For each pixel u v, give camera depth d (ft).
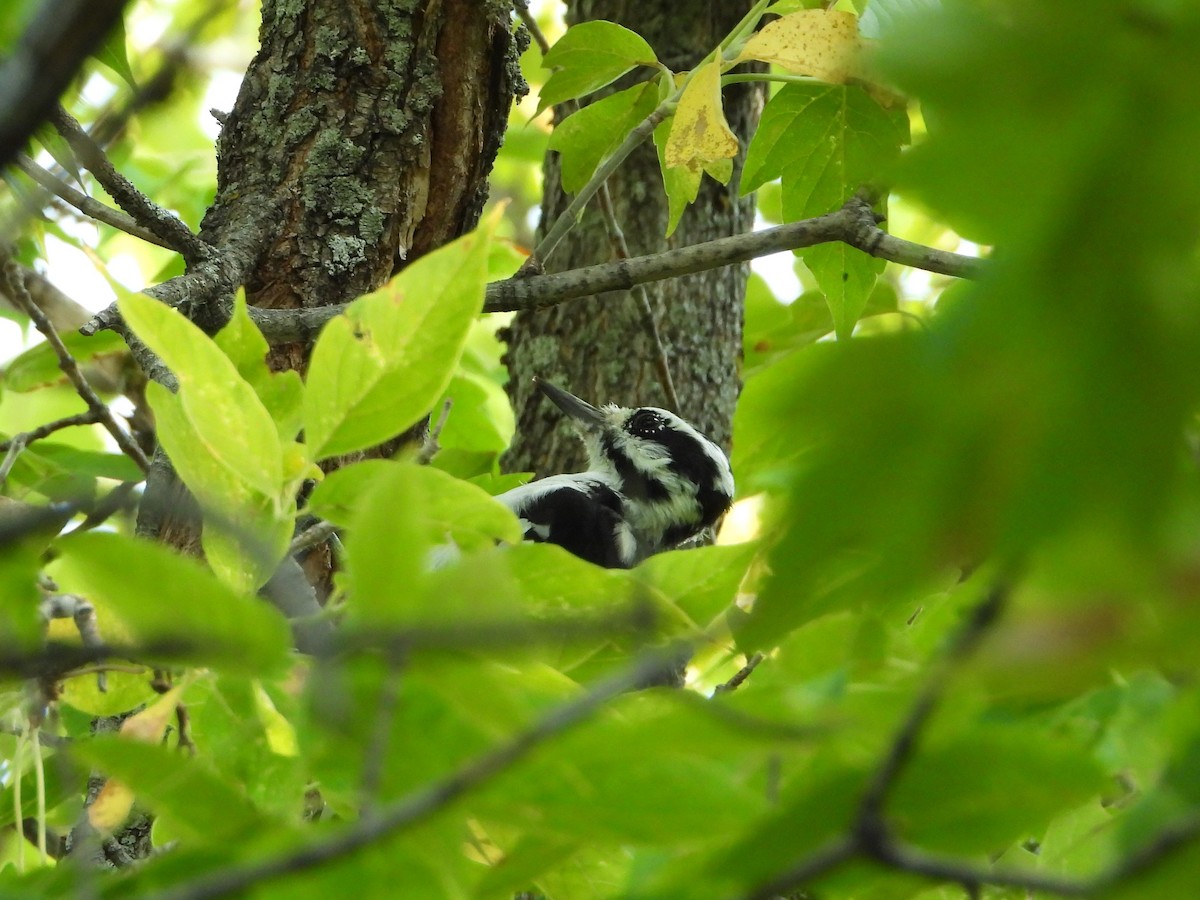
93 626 13.42
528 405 32.42
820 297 31.65
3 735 17.13
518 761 8.43
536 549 12.23
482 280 13.08
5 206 12.73
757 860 8.57
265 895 8.82
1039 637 6.70
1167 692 12.10
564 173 25.26
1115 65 4.95
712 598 13.02
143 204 19.81
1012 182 5.03
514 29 26.89
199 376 12.88
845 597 6.19
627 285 22.63
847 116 22.59
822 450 5.44
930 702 7.73
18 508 15.99
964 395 5.14
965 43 5.05
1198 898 7.43
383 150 23.38
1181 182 4.88
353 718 9.11
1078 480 5.01
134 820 16.62
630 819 8.86
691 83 21.15
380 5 23.59
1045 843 13.38
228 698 13.53
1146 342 4.89
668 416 30.53
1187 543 5.22
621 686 8.11
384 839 8.36
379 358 13.19
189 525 18.01
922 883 9.16
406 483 7.78
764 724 8.39
